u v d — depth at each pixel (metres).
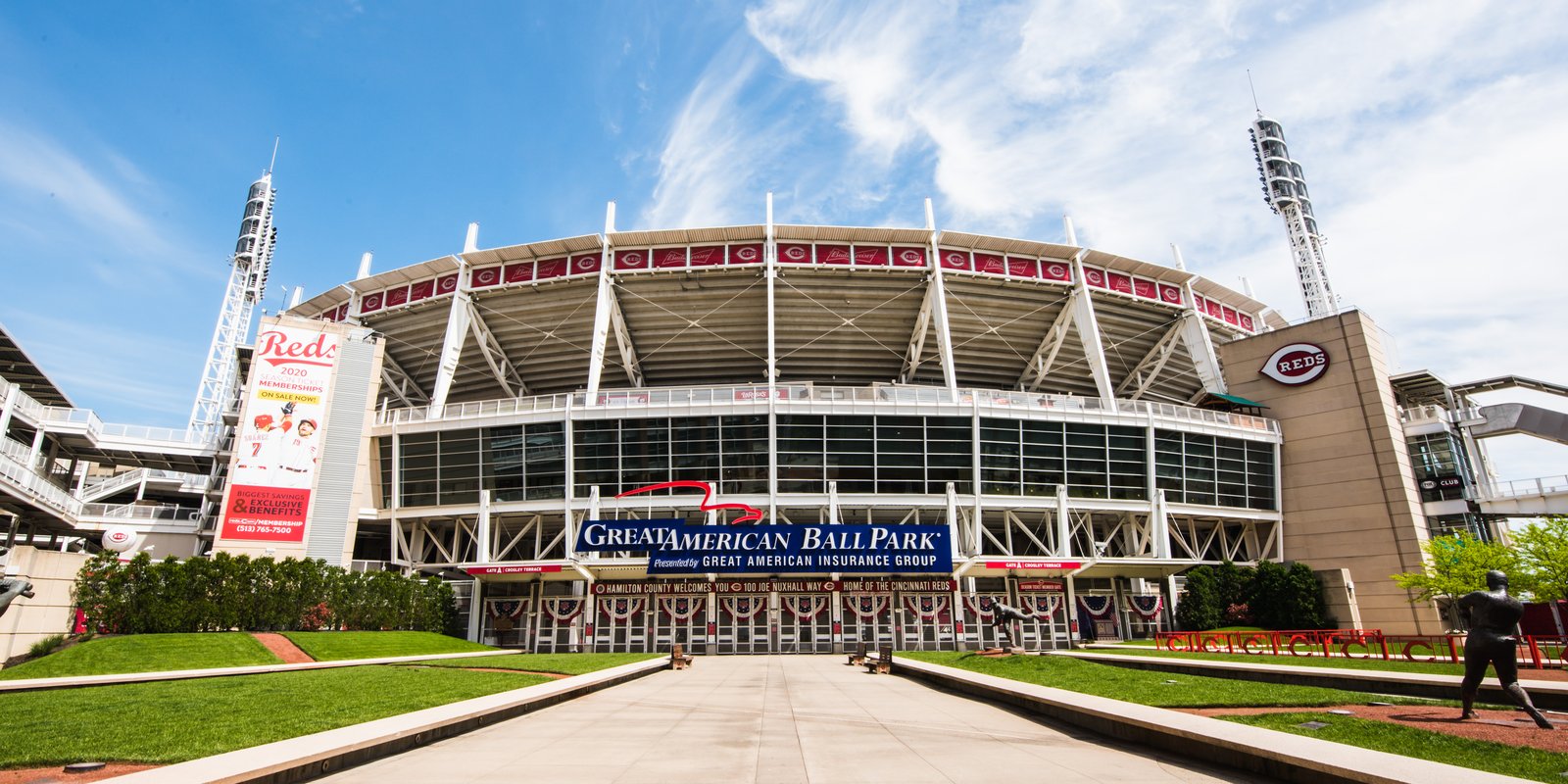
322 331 43.31
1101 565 38.28
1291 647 25.77
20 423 44.56
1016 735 11.16
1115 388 58.34
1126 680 16.59
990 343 52.62
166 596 28.48
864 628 40.00
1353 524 46.19
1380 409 46.59
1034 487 41.91
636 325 49.81
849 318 49.69
